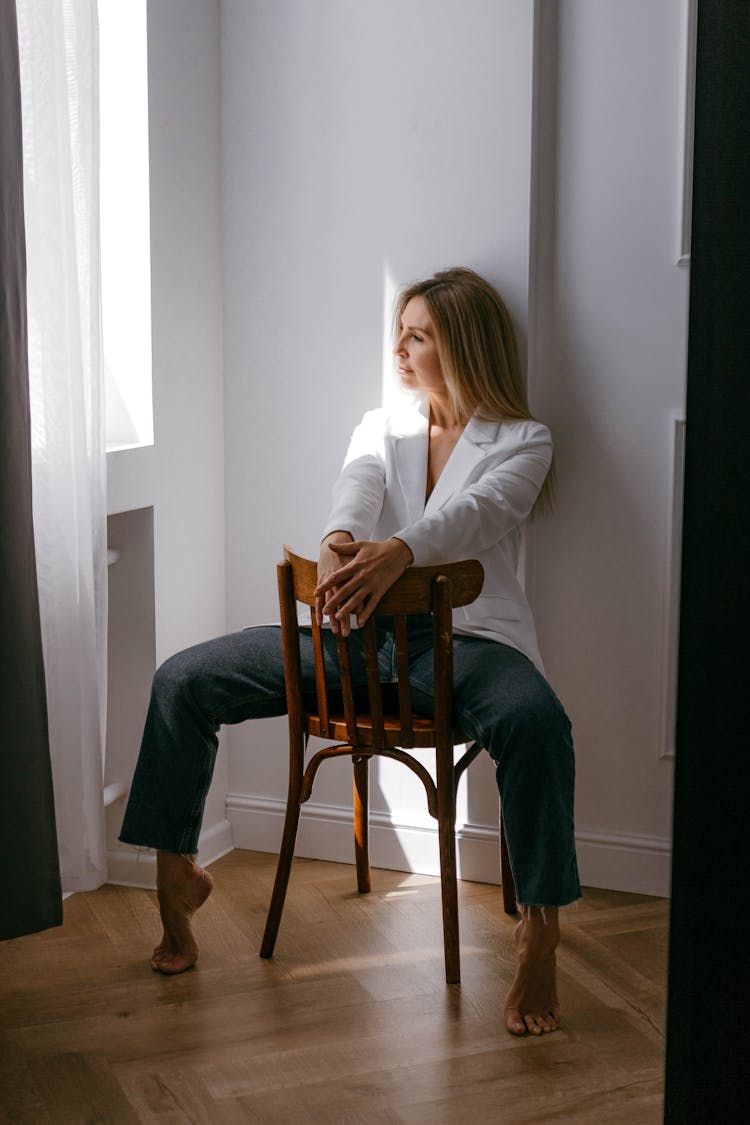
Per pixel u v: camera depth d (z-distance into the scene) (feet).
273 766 9.01
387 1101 5.83
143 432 8.11
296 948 7.46
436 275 7.90
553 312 8.04
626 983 7.00
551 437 7.96
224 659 7.20
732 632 2.65
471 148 7.89
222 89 8.48
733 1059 2.85
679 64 7.54
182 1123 5.65
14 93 5.99
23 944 7.53
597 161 7.79
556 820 6.40
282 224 8.46
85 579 7.09
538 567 8.25
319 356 8.51
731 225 2.51
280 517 8.80
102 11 7.74
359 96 8.11
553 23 7.76
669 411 7.85
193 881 7.13
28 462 6.28
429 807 6.93
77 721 7.17
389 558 6.78
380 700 6.82
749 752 2.69
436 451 7.95
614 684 8.21
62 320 6.75
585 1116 5.69
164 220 8.05
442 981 7.03
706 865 2.77
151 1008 6.72
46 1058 6.21
